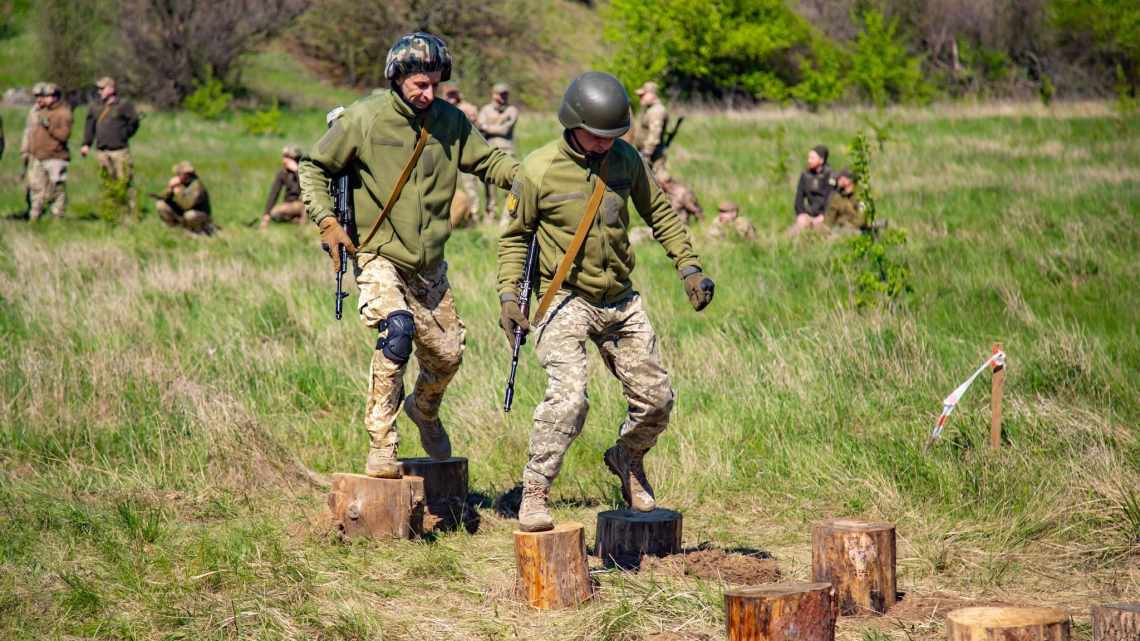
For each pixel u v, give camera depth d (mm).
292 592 7031
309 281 17406
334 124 7934
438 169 8062
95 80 59219
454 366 8586
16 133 39688
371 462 8227
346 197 8008
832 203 20625
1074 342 12109
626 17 62625
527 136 39188
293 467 9953
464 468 9000
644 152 22406
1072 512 8398
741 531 8789
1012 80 66375
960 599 7160
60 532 7957
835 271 16281
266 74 68812
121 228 23000
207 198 23469
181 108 59344
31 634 6344
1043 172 27453
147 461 9773
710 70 63406
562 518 9125
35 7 59312
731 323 14492
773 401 11203
